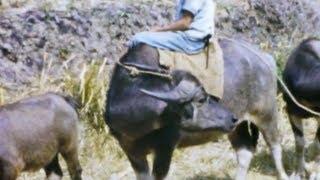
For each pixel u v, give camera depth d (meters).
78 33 8.72
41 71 8.35
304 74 7.01
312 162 7.70
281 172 6.73
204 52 5.96
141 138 5.75
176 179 7.22
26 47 8.41
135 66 5.66
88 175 7.17
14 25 8.44
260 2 10.45
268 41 10.26
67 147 6.36
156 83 5.64
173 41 5.79
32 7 8.73
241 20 10.13
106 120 5.81
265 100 6.49
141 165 5.91
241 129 6.65
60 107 6.25
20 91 8.03
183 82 5.63
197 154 7.83
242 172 6.68
